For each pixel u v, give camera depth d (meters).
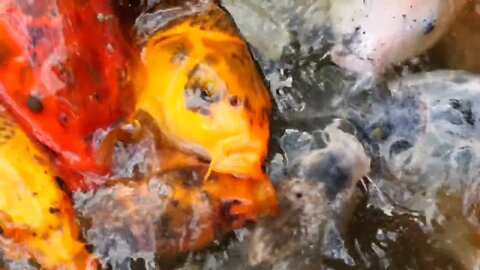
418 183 0.52
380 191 0.52
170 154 0.50
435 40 0.54
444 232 0.52
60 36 0.46
